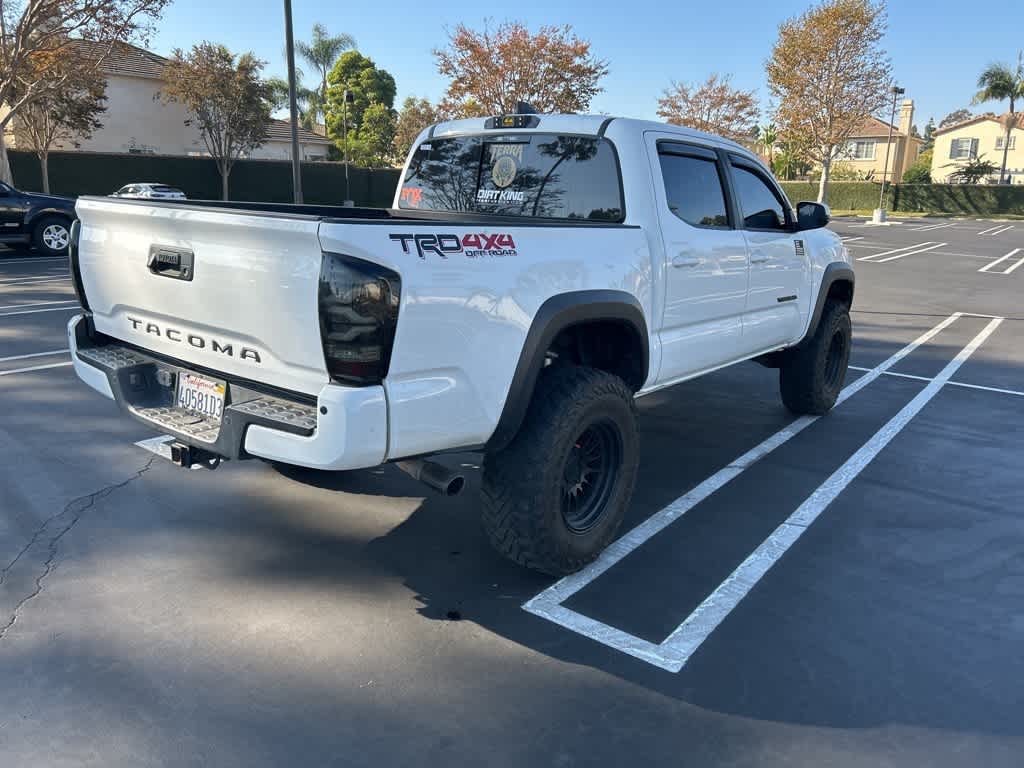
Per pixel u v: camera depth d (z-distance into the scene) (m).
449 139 4.55
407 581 3.45
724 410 6.28
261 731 2.47
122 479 4.48
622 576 3.53
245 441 2.79
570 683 2.75
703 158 4.33
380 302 2.53
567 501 3.43
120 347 3.66
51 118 27.53
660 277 3.85
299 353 2.67
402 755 2.38
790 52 41.62
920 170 67.31
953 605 3.32
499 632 3.06
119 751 2.37
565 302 3.18
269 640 2.97
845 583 3.50
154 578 3.42
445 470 2.85
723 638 3.05
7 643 2.91
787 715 2.60
